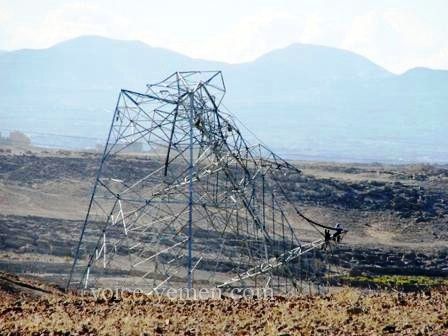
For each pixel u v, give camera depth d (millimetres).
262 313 93250
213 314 93625
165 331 82688
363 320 86250
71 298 115188
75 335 81438
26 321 89062
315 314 89438
